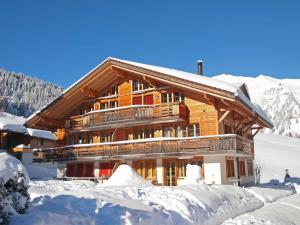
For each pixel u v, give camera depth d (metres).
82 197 8.69
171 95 23.19
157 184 22.19
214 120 21.38
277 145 71.00
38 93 148.12
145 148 22.06
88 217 7.26
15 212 6.13
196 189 13.55
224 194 14.45
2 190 5.87
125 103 24.97
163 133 23.41
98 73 24.44
